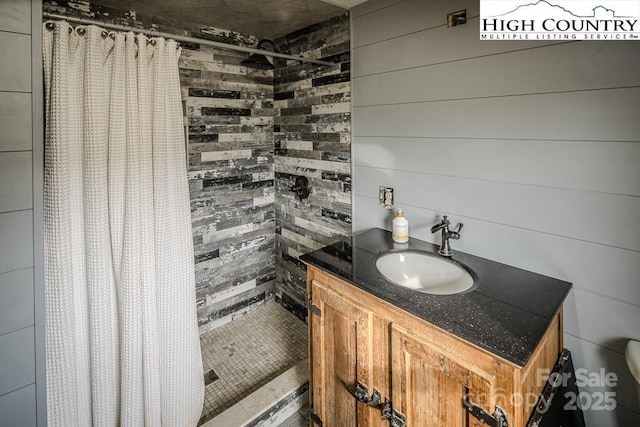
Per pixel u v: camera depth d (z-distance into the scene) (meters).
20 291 1.06
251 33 2.28
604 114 1.08
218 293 2.43
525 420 0.90
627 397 1.11
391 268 1.50
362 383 1.24
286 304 2.67
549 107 1.19
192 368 1.63
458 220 1.50
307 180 2.29
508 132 1.30
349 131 1.95
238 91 2.32
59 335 1.19
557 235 1.22
